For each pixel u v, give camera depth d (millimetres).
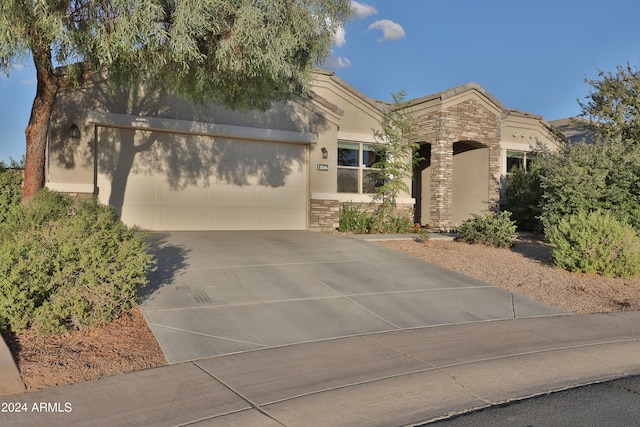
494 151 19312
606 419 4691
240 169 15000
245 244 12398
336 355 6270
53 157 12258
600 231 11516
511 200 19453
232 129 14453
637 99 18062
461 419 4637
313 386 5270
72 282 6551
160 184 13867
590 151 15031
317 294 8914
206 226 14508
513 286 10398
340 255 11891
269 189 15438
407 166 17453
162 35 7461
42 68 8445
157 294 8172
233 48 8203
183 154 14172
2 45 7129
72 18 7770
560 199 14727
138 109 13219
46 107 8797
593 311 9117
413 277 10469
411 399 5039
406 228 16953
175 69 9352
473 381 5570
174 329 6824
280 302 8336
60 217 7691
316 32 9406
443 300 9125
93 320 6520
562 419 4676
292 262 10898
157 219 13836
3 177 11109
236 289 8789
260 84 10055
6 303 6004
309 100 15664
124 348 6117
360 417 4602
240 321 7336
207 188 14500
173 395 4945
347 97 17203
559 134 21969
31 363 5469
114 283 6746
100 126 13023
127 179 13414
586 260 11398
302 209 15961
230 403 4801
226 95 10883
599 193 14125
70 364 5555
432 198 18281
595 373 5973
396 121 17359
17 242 6531
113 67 9227
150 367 5688
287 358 6105
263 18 8164
